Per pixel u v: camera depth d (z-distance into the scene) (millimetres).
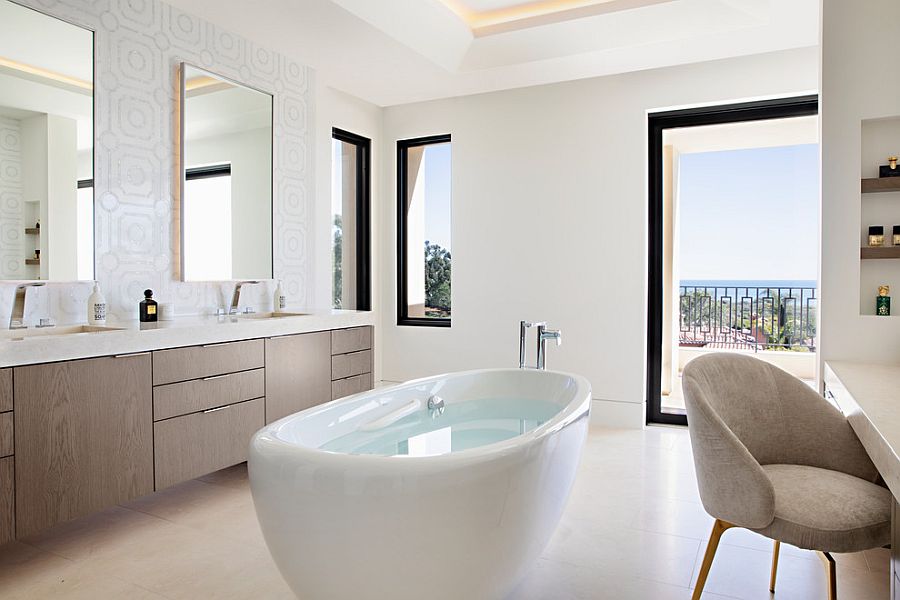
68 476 2256
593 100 4430
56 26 2660
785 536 1611
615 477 3258
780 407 2080
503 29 3828
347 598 1557
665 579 2139
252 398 3078
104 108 2855
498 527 1635
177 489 3080
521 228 4695
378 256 5246
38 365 2158
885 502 1658
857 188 2594
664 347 4801
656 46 3641
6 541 2070
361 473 1468
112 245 2914
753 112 4152
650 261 4465
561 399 3027
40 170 2613
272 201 3832
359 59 3889
